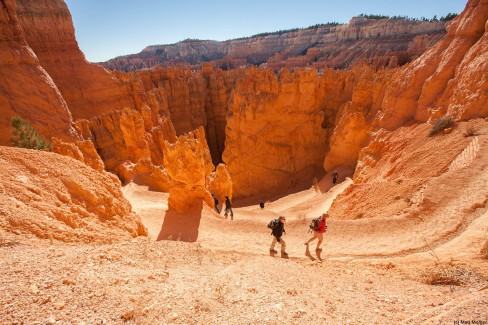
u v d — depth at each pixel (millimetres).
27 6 42906
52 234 8531
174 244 11312
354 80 44562
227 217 20516
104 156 42875
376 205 18719
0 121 28328
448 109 25172
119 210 13453
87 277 5895
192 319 5098
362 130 36000
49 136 31469
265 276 8000
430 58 30078
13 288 5121
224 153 53031
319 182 38062
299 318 5434
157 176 29328
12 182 10148
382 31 161250
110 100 50469
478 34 26578
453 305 4996
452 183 16234
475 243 11203
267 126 47875
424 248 12398
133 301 5336
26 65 31875
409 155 22906
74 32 48594
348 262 11914
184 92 72812
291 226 16875
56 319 4469
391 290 7398
